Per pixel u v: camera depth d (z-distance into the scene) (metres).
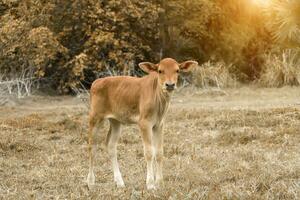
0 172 10.81
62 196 8.83
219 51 26.98
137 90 9.46
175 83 9.08
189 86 24.23
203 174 9.91
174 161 11.17
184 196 8.20
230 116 15.94
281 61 25.02
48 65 24.16
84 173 10.61
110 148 10.02
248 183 8.95
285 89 23.44
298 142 12.75
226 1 27.75
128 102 9.54
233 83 24.72
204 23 26.39
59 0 24.12
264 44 27.16
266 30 27.20
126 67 23.58
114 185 9.57
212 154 11.71
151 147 9.16
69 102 21.89
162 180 9.21
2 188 9.54
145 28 25.19
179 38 26.58
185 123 15.70
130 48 24.19
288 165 10.09
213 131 14.45
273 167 10.06
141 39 25.41
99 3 23.89
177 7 25.45
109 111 9.90
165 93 9.17
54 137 14.33
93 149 9.98
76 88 23.56
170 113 17.22
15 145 12.96
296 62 24.72
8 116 18.25
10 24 22.98
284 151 11.80
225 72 24.88
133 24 24.94
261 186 8.80
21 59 23.22
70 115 17.77
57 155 12.15
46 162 11.56
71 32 24.42
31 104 21.30
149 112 9.20
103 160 11.66
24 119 16.66
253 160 11.03
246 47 27.31
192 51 26.88
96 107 9.99
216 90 22.77
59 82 24.36
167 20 25.80
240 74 26.50
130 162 11.44
